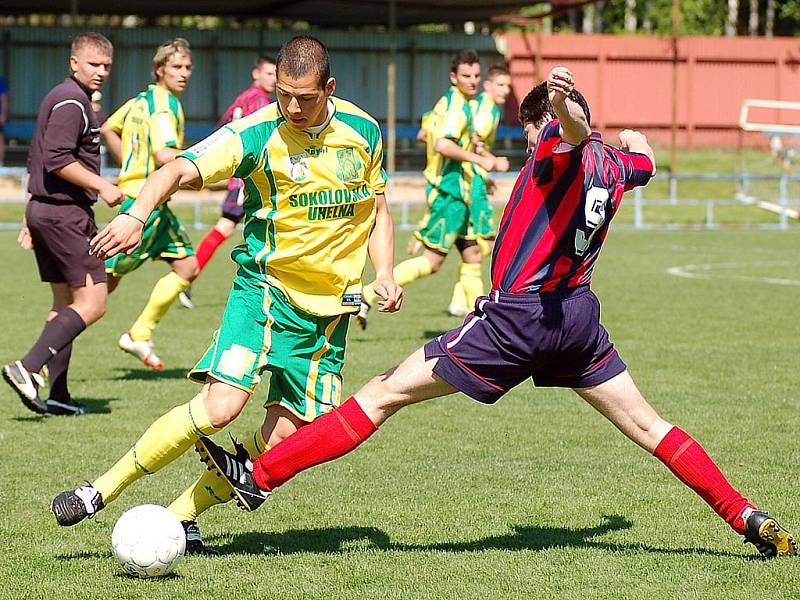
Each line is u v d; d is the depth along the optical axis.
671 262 51.72
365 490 16.06
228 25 115.38
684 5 144.25
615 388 12.69
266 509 15.12
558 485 16.36
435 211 29.91
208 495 13.02
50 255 20.30
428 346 12.46
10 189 76.69
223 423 12.42
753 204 81.00
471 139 29.42
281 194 12.44
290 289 12.66
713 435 19.44
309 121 12.14
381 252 13.30
